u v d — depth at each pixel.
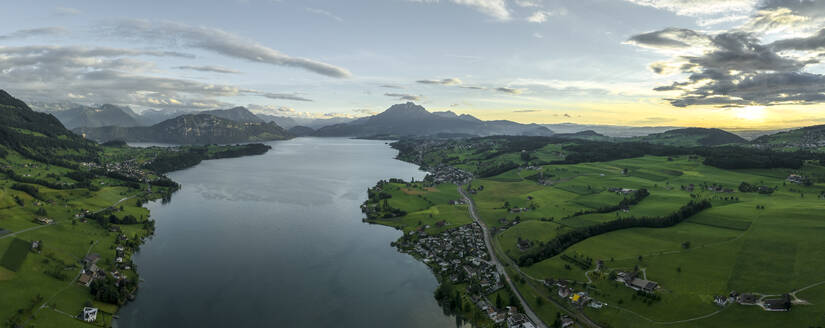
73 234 181.88
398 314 134.38
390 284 156.62
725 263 146.75
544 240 188.38
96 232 192.12
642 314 122.12
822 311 107.69
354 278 161.25
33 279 133.12
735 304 119.00
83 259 159.50
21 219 188.00
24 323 111.25
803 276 128.12
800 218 182.62
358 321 129.38
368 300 143.38
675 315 119.19
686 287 132.25
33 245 156.50
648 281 135.50
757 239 164.50
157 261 173.75
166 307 134.38
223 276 159.75
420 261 180.25
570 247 178.00
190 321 126.50
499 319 127.81
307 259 180.12
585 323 122.94
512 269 163.62
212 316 129.75
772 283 127.19
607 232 196.12
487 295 144.12
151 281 153.62
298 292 148.00
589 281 144.25
